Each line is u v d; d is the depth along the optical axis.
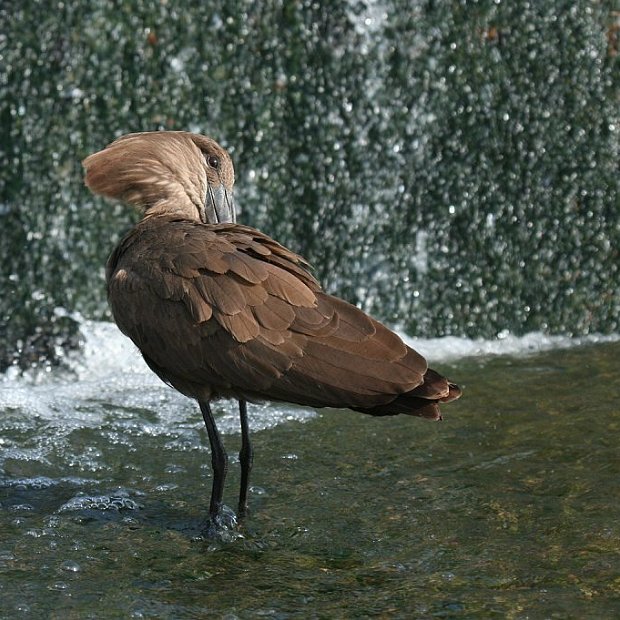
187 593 7.94
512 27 13.59
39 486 9.80
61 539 8.77
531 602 7.67
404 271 13.73
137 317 8.53
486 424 10.92
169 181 9.75
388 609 7.65
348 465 10.09
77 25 13.16
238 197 13.52
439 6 13.54
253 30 13.44
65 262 13.28
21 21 13.13
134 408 11.77
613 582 7.88
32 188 13.23
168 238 8.73
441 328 13.73
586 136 13.70
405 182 13.67
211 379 8.30
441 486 9.55
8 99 13.17
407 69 13.58
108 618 7.59
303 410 11.50
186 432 11.04
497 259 13.73
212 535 8.73
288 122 13.54
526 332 13.75
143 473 10.09
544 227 13.73
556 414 11.08
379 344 7.97
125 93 13.27
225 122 13.48
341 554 8.46
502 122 13.65
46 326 13.14
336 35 13.49
